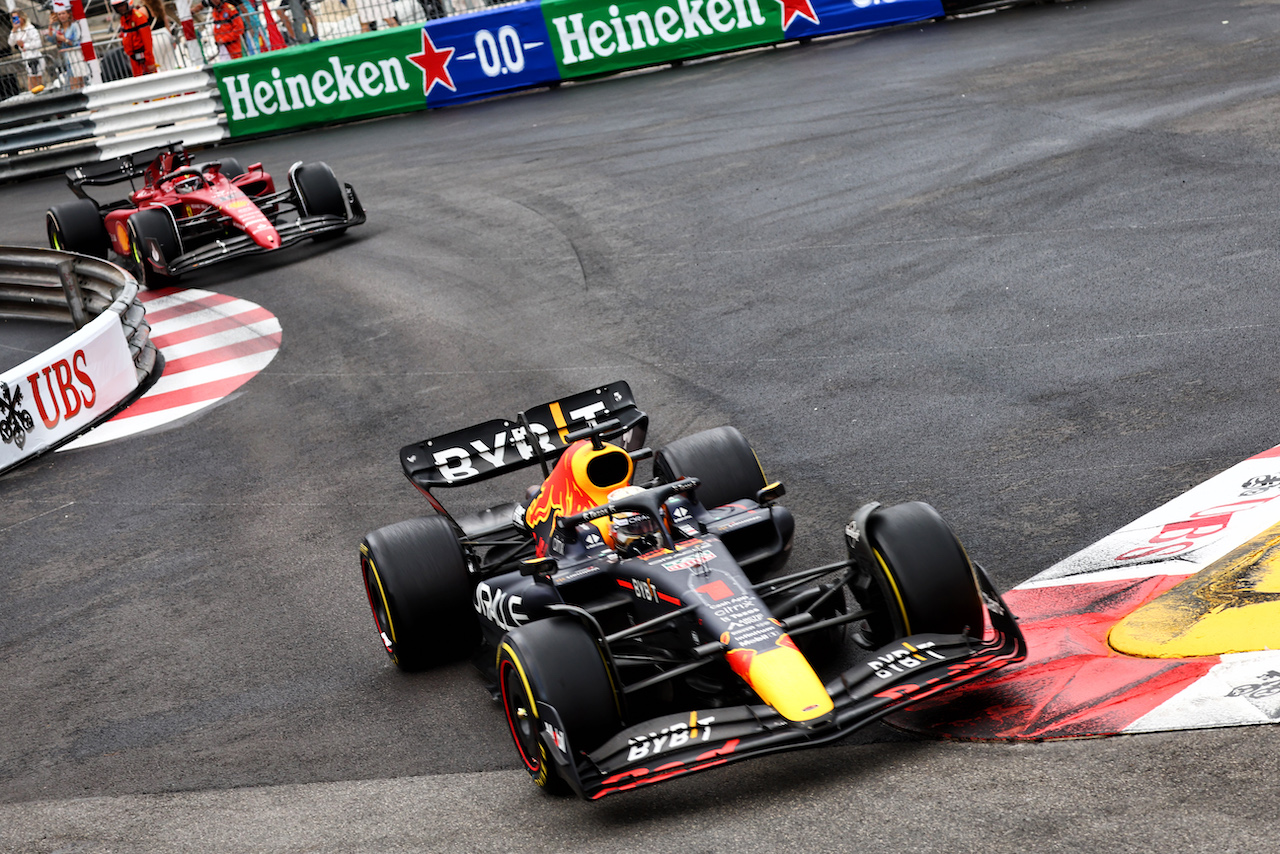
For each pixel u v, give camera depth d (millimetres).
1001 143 58500
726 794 17797
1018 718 18016
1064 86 66500
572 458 21984
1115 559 22984
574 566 21016
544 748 17953
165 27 103750
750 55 94125
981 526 25922
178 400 47438
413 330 49250
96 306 58281
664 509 20641
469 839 18016
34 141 98625
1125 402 30516
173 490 38469
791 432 33219
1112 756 16297
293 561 31359
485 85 97812
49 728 25312
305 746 22531
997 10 90812
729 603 18656
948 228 48438
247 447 40906
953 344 37094
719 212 56625
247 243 60188
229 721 24094
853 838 15672
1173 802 14867
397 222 66062
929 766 17219
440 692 23562
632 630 18375
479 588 23344
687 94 83938
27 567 34656
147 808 21359
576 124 81438
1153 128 56031
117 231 67250
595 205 61688
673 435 34688
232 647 27281
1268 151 49719
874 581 19547
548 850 17172
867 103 71125
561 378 41062
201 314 57500
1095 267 41125
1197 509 24203
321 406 43281
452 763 20859
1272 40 67438
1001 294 40500
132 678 26781
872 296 42812
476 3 104312
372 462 37281
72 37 102312
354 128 97375
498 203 65562
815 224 52250
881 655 18203
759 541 21609
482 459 25641
